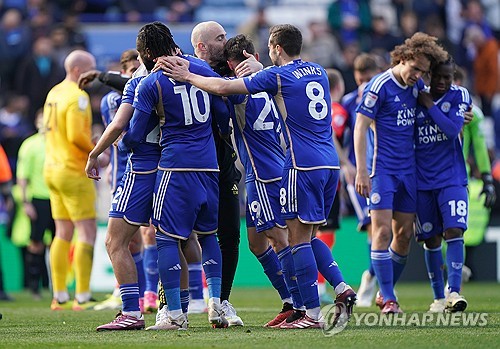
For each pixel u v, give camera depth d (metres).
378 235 29.08
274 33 24.34
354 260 50.97
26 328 26.23
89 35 67.00
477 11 69.31
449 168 29.41
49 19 65.81
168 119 23.55
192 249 25.95
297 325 24.31
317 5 74.44
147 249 32.41
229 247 26.25
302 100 23.86
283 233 25.55
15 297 44.88
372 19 67.19
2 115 58.06
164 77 23.41
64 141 35.41
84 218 35.62
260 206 25.64
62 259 36.12
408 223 29.64
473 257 51.81
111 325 24.19
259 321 27.86
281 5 74.25
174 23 68.19
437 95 29.19
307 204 23.78
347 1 66.88
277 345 20.20
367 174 28.45
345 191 48.16
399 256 30.36
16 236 49.47
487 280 51.81
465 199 29.34
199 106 23.66
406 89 28.83
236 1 73.06
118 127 23.72
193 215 23.72
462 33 66.69
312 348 19.61
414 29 65.94
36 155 43.84
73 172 35.31
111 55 66.50
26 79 60.03
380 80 28.67
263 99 25.59
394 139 28.92
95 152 23.97
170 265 23.75
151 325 26.84
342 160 35.88
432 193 29.52
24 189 43.78
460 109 29.20
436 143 29.33
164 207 23.56
